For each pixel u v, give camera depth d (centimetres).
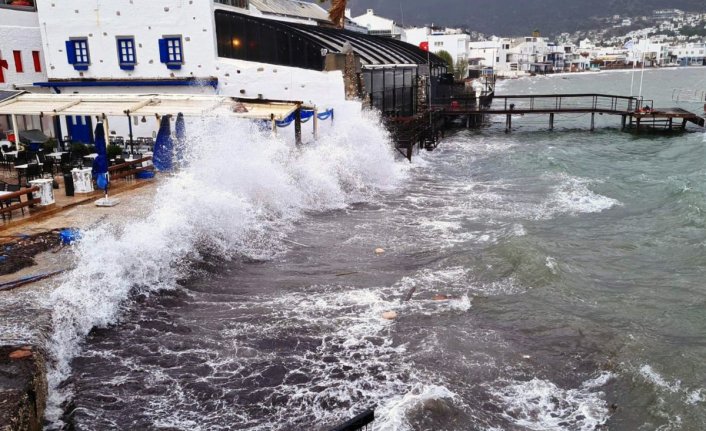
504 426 775
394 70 3559
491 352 959
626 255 1475
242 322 1041
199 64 2733
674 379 872
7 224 1300
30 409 712
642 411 804
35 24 2912
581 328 1038
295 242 1540
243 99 2152
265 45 2870
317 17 5003
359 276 1290
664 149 3588
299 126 2184
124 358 908
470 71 11256
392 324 1050
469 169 2923
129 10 2725
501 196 2206
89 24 2764
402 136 3038
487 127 5466
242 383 858
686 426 761
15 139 2102
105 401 802
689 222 1725
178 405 804
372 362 922
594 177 2617
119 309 1051
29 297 973
